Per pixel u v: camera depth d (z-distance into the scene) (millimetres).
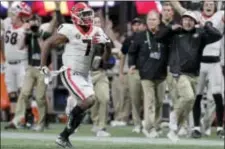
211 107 40750
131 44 39875
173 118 35531
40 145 31156
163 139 37406
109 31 47781
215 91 39719
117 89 49844
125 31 54406
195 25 35625
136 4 49969
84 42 29062
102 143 34094
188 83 35250
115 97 49875
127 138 38125
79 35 29031
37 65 42781
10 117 49094
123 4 54688
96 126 41562
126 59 48750
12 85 45688
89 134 40906
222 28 39906
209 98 40688
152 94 38469
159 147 31750
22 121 44406
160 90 38875
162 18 39625
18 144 32062
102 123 39500
